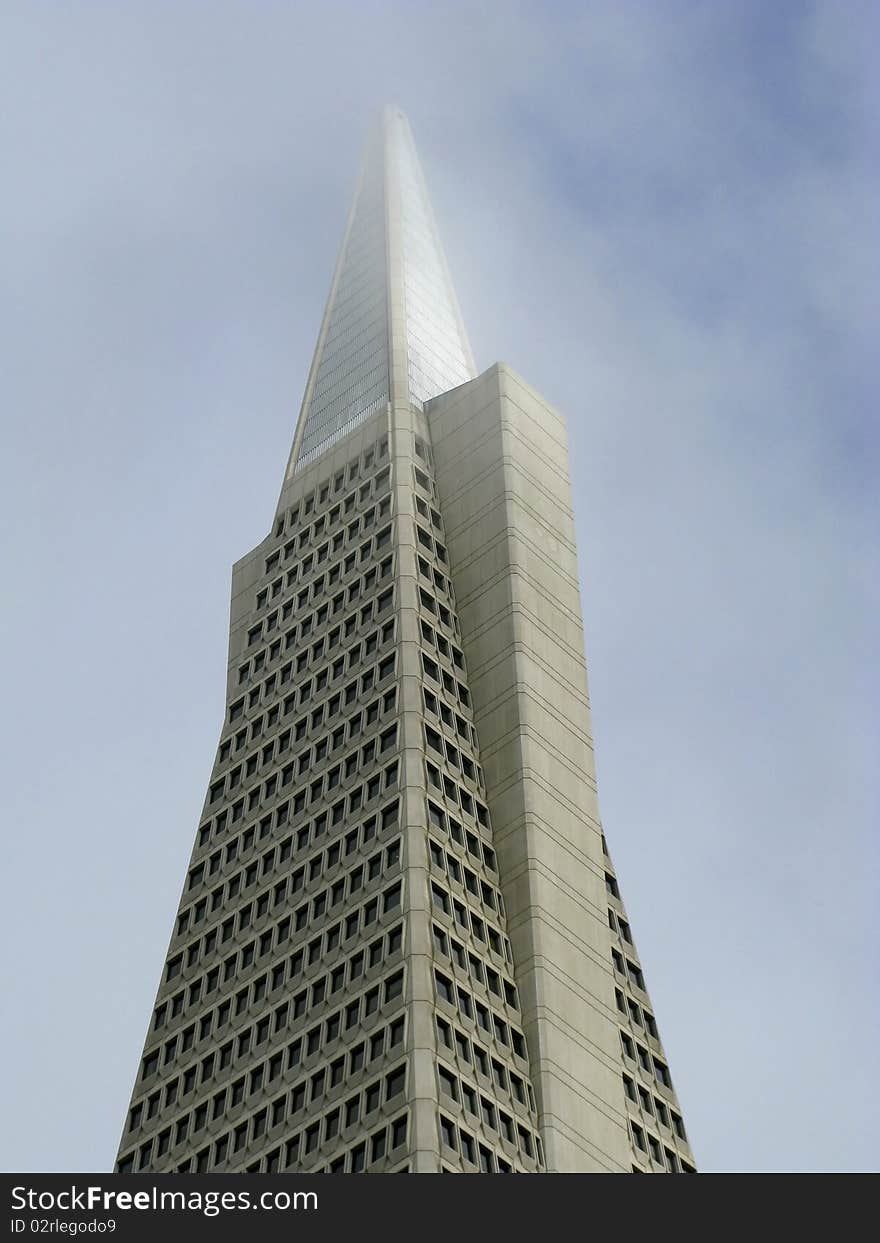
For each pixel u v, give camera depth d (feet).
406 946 444.55
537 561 555.69
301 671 553.23
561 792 506.07
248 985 476.54
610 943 491.72
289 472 636.89
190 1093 463.01
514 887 482.28
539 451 590.55
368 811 487.61
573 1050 456.45
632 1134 458.91
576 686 536.01
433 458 599.16
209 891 512.22
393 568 548.72
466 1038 435.53
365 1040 434.30
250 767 538.88
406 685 509.76
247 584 602.03
